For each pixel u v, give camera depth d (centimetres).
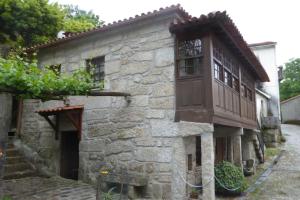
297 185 882
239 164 935
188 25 663
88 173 842
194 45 697
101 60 878
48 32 1370
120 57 816
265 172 1082
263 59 1972
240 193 779
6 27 1263
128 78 790
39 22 1311
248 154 1165
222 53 769
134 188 711
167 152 700
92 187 790
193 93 680
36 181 852
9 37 1284
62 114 949
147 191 712
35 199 664
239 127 934
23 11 1268
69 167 966
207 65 664
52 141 975
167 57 729
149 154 727
